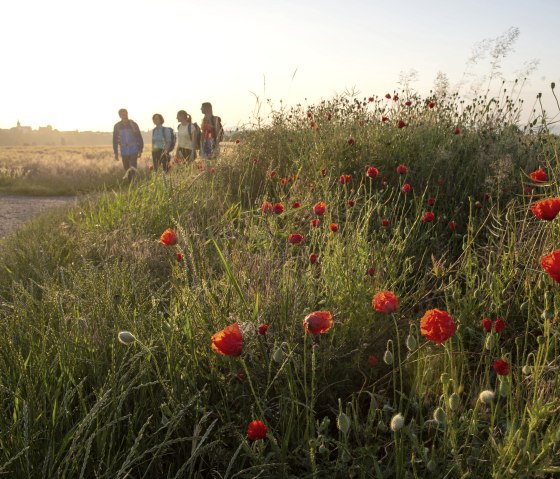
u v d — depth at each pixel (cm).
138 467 181
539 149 468
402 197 469
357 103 657
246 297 255
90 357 219
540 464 155
